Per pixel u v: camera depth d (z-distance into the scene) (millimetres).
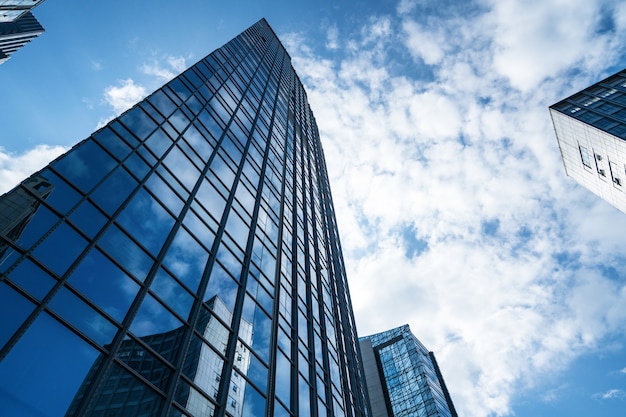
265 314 23234
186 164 23312
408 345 112562
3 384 9586
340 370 33469
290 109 68812
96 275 13602
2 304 10477
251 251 25125
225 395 15914
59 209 13719
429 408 90938
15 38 125188
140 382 12695
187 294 17406
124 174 17812
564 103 77438
